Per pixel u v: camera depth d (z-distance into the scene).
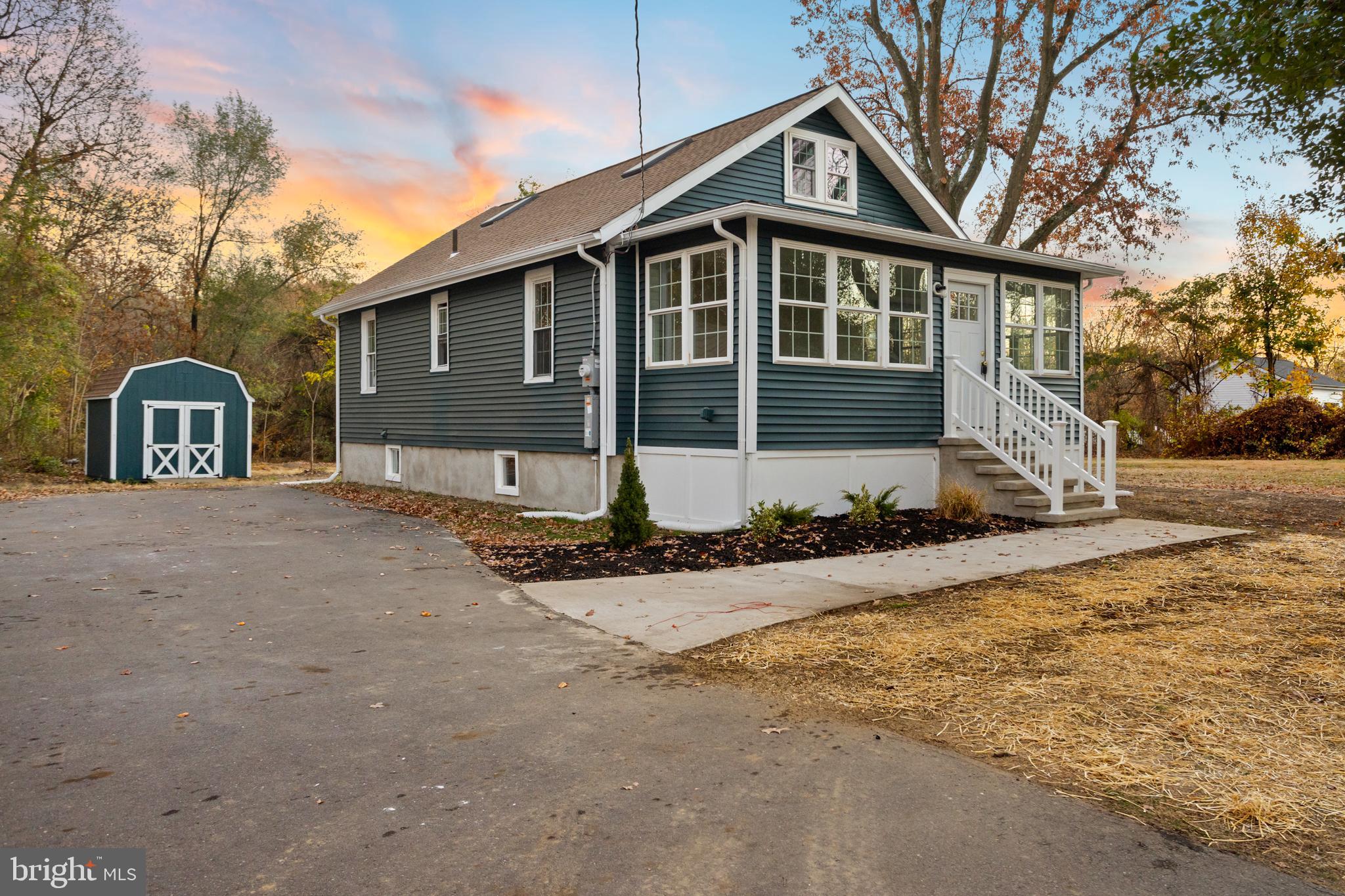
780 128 12.96
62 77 22.23
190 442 21.45
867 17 22.67
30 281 20.42
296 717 4.39
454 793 3.48
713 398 11.17
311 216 33.03
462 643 5.83
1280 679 4.84
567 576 8.21
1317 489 14.55
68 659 5.47
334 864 2.91
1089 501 11.88
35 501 15.05
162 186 24.77
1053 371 14.45
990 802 3.37
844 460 11.73
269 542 10.38
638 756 3.86
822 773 3.65
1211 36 9.40
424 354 17.02
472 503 14.83
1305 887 2.75
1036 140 21.73
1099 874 2.83
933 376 12.84
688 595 7.23
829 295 11.53
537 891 2.74
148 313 28.70
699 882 2.79
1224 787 3.48
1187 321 29.91
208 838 3.10
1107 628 6.01
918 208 14.97
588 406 12.23
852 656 5.39
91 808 3.35
